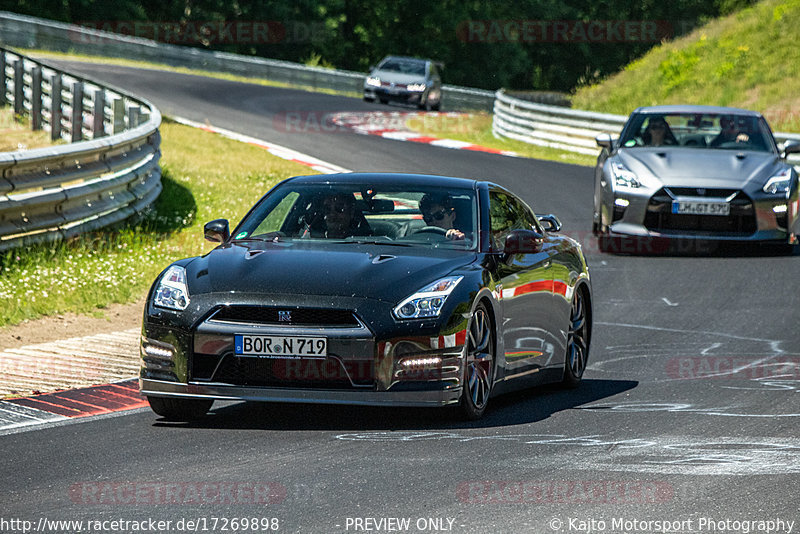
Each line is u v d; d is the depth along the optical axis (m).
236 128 95.44
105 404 25.02
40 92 76.38
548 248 28.45
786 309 39.78
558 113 99.56
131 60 153.25
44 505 16.98
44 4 188.12
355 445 21.16
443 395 22.52
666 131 53.69
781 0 134.12
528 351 26.34
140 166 52.97
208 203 59.00
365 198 26.72
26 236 41.16
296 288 22.67
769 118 107.12
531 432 22.56
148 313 23.17
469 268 24.12
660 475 19.08
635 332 36.16
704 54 131.88
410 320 22.38
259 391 22.28
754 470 19.47
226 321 22.50
